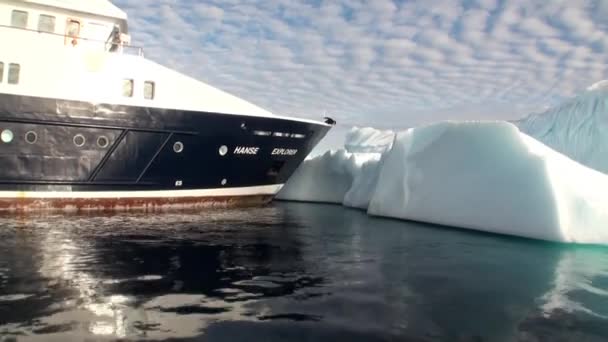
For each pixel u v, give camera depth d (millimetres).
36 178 9438
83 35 10688
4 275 4402
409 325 3334
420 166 10188
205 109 10398
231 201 11953
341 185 15969
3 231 7133
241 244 6547
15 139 9203
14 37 9367
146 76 10281
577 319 3557
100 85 9883
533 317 3588
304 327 3221
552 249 6629
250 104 11352
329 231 8219
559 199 7148
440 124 10109
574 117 15273
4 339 2848
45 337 2902
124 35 10930
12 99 9047
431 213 9445
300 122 11930
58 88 9586
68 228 7598
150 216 9555
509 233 7723
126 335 2984
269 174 12336
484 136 8844
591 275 5023
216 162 11086
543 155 7645
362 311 3615
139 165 10203
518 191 7727
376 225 9211
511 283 4641
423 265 5438
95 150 9766
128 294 3900
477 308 3785
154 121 10047
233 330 3127
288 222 9375
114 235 7000
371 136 24922
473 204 8516
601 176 7691
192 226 8289
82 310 3447
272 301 3818
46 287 4035
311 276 4738
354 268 5180
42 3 10180
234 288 4191
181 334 3031
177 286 4203
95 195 9992
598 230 6844
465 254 6172
